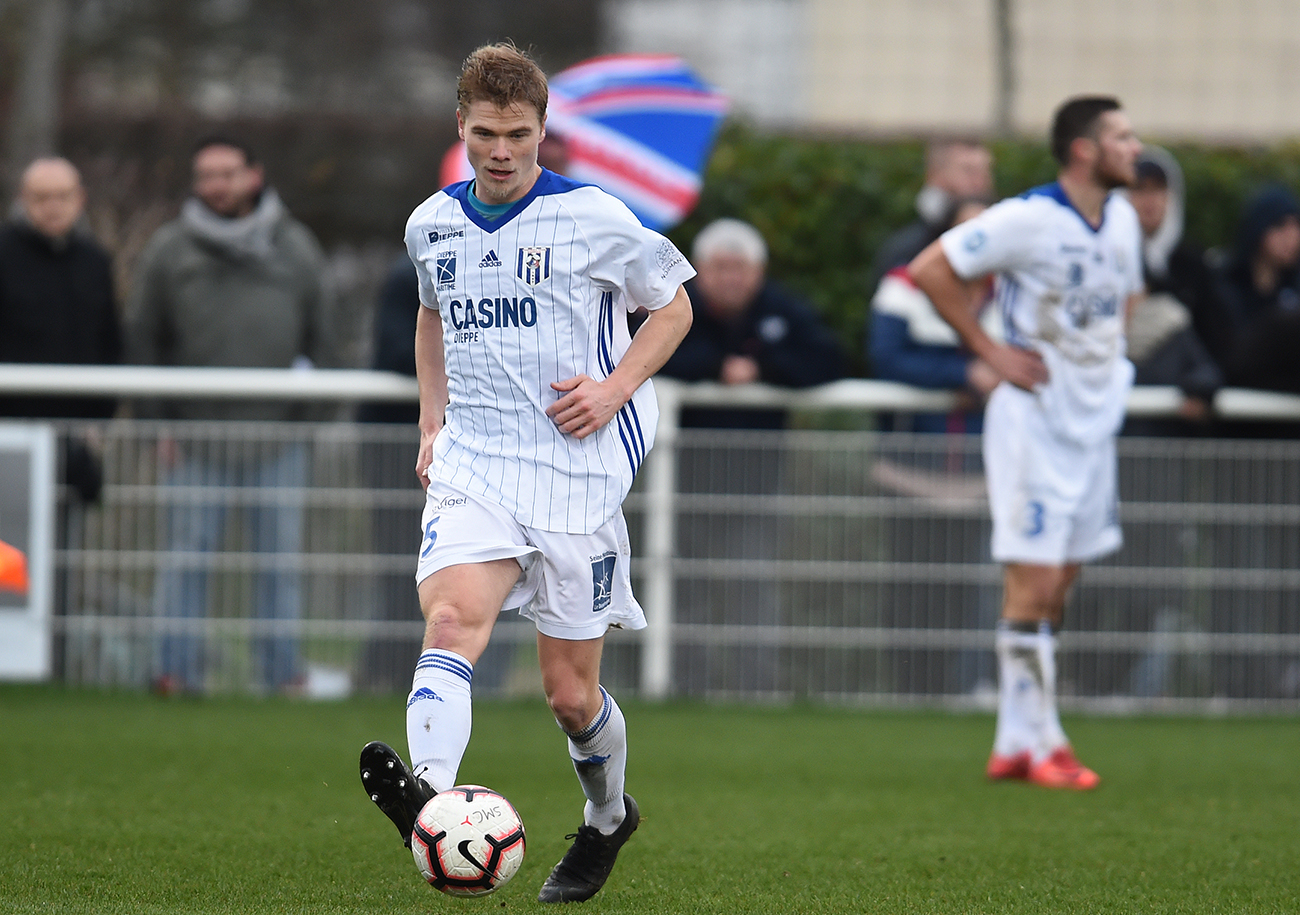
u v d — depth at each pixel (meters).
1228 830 18.81
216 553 29.83
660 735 26.73
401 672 29.97
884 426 30.11
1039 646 22.47
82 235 30.89
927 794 21.44
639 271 13.88
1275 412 30.23
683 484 30.12
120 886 14.46
